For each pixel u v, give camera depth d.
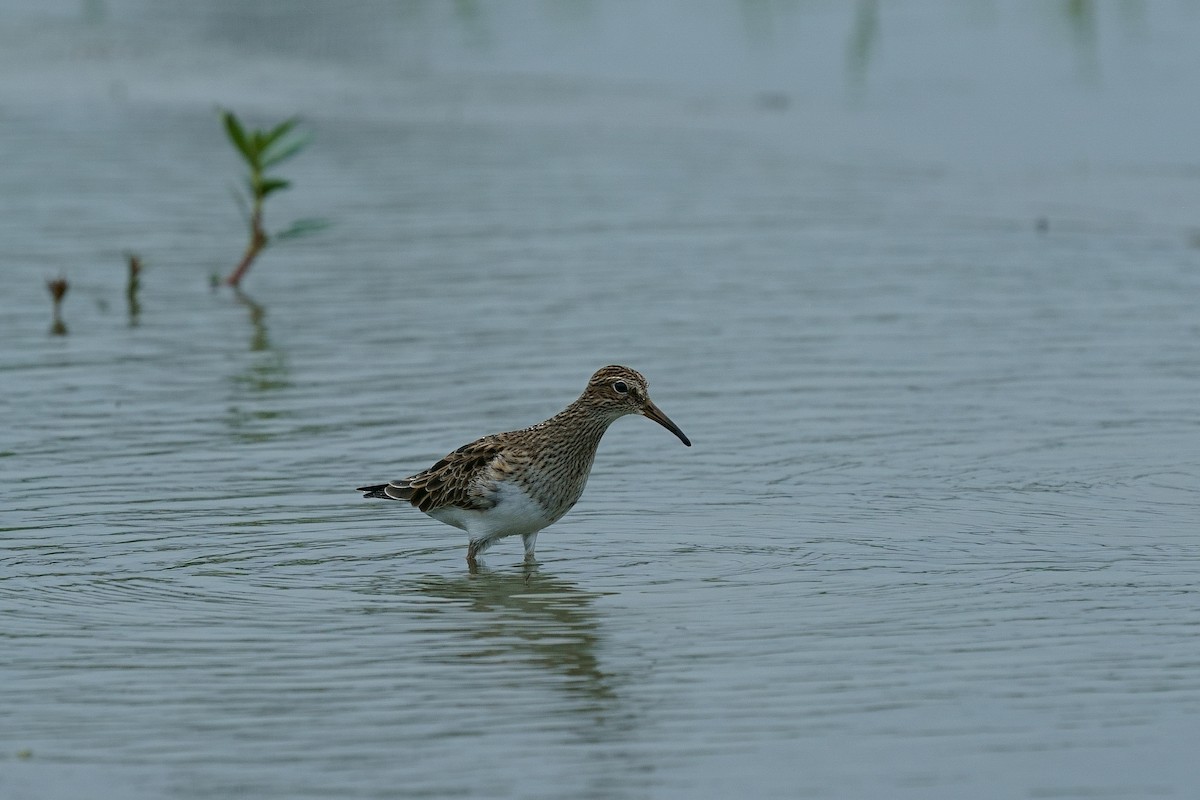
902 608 11.41
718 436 15.56
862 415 16.06
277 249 23.38
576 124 30.80
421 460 14.84
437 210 25.30
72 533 13.10
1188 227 23.25
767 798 8.70
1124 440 15.20
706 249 22.88
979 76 31.16
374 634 11.10
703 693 10.05
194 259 22.83
